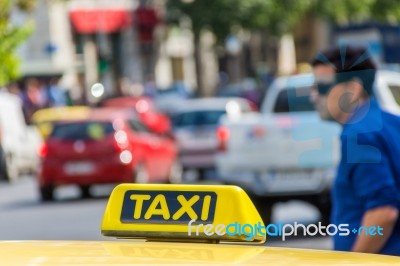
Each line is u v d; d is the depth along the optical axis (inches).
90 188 1226.6
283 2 2495.1
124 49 2982.3
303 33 3208.7
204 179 1371.8
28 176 1528.1
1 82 1389.0
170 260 131.1
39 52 2527.1
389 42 2210.9
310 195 702.5
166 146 1190.9
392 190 242.8
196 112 1373.0
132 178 1101.1
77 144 1090.1
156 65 3112.7
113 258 132.1
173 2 2475.4
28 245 145.7
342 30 2218.3
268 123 713.0
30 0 1539.1
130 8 2950.3
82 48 2783.0
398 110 677.9
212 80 3267.7
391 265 135.3
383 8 2628.0
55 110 1696.6
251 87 2519.7
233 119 726.5
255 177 714.8
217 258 133.4
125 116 1127.6
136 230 156.1
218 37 2466.8
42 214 933.2
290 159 701.9
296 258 136.5
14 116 1456.7
